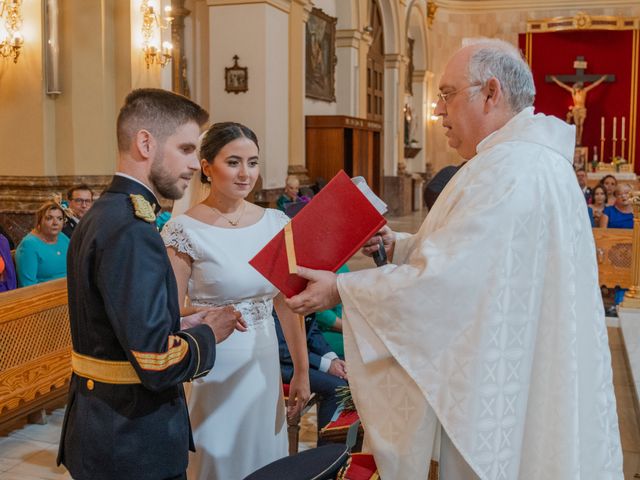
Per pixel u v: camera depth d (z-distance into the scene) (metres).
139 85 7.61
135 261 1.78
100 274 1.79
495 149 2.00
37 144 7.14
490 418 1.87
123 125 1.93
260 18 10.62
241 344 2.50
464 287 1.87
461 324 1.89
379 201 2.18
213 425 2.47
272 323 2.62
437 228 2.04
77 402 1.93
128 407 1.88
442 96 2.16
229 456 2.47
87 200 5.89
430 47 21.31
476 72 2.07
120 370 1.88
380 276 1.97
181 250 2.45
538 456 1.98
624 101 20.33
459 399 1.88
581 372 2.03
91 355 1.89
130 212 1.84
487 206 1.89
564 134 2.05
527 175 1.93
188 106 1.97
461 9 21.67
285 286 2.08
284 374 3.40
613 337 5.67
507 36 21.34
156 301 1.79
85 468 1.88
